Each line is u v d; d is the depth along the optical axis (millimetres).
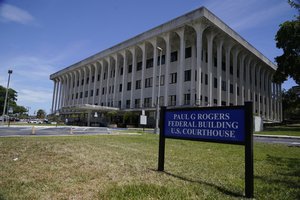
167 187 4395
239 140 4410
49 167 5789
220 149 10711
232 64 47219
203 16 33500
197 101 33375
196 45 37125
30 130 22750
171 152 9352
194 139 5234
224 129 4707
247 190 4090
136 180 4871
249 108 4344
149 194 3975
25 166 5816
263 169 6379
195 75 37312
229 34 38750
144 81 43031
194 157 8180
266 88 58594
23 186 4246
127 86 49344
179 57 40219
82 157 7270
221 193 4203
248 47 45125
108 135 17906
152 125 40094
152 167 6230
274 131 31031
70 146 9844
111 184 4516
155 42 41625
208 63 36094
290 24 33000
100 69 59625
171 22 38031
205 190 4324
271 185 4805
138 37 44312
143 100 42969
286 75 38000
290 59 35562
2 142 10336
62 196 3811
